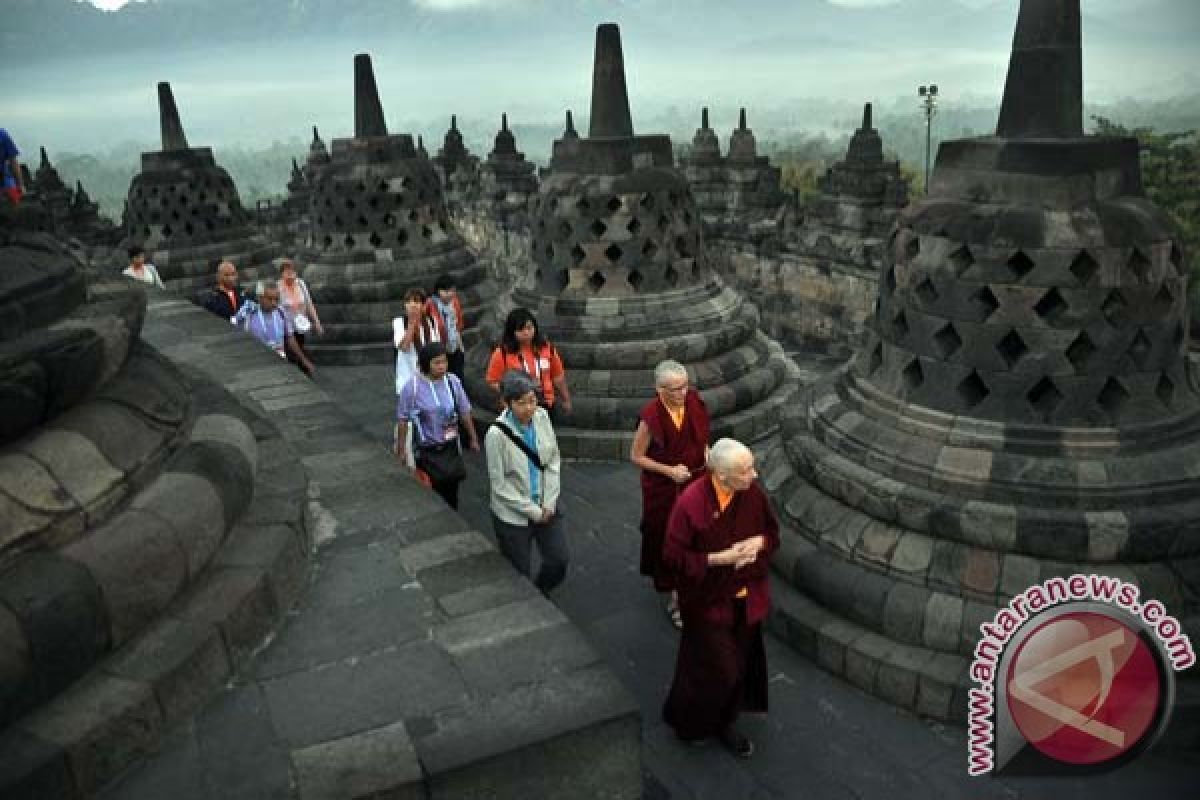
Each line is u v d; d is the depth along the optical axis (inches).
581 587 314.0
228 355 385.7
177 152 815.7
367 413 525.0
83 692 156.9
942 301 258.1
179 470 195.8
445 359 295.7
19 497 161.9
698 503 209.3
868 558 259.8
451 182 1205.7
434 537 230.1
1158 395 256.2
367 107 669.3
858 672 250.5
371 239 668.7
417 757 155.2
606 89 448.1
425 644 186.1
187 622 175.3
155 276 584.7
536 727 161.5
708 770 221.8
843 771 220.7
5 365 164.1
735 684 219.9
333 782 150.9
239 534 205.8
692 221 472.4
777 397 474.3
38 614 151.3
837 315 676.1
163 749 159.2
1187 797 209.8
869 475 267.1
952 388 261.4
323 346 645.9
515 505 254.4
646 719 241.6
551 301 462.9
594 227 450.3
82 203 1237.1
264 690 173.6
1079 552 235.5
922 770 220.5
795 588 280.5
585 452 435.2
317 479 263.6
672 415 266.8
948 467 253.1
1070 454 245.8
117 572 166.2
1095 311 240.7
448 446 302.0
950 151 266.1
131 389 202.8
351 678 176.6
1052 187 241.0
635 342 443.2
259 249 855.7
